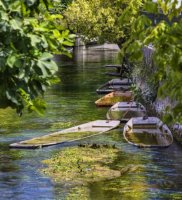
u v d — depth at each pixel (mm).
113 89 44500
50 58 6043
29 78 6043
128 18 6805
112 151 24734
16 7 5867
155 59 6504
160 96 6695
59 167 22016
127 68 51438
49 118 33375
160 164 22719
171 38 6305
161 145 25344
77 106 38031
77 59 73062
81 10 63312
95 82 50406
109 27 61156
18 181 20406
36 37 5996
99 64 65938
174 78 6418
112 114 34031
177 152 24594
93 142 27016
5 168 22141
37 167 22188
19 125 31203
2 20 5754
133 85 39656
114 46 92438
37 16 6340
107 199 18562
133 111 34219
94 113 35469
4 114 34031
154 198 18516
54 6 6512
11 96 5984
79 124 31891
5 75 5926
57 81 6375
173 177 20844
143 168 22109
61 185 19953
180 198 18422
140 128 28469
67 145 26312
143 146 25312
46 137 27562
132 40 6598
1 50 5777
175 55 6266
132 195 18859
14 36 5805
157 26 6504
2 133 29188
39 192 19250
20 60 5793
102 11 61562
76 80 51812
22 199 18578
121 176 20984
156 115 33500
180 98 6441
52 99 41094
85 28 63000
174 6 6895
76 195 18953
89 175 20984
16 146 25500
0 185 20016
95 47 91375
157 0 6848
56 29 6477
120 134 28688
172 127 27578
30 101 6203
